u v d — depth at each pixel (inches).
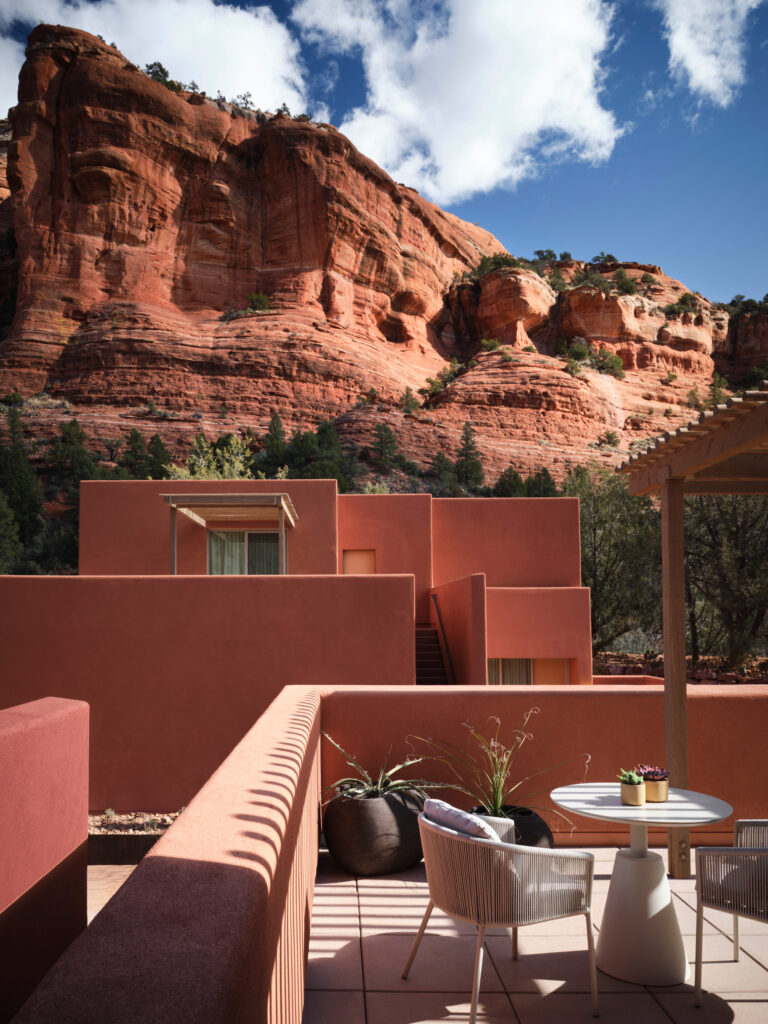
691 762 189.9
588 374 2933.1
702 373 3353.8
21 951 122.4
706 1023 109.2
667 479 175.3
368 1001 115.2
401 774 193.2
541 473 2089.1
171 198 2758.4
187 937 44.1
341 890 163.3
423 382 2972.4
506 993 118.1
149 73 3149.6
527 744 193.0
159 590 341.1
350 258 2923.2
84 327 2549.2
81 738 155.1
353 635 341.1
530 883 109.3
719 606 810.8
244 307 2802.7
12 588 339.3
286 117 3068.4
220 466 1234.6
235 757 108.7
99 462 2066.9
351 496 634.8
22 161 2586.1
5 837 116.6
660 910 123.8
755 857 113.0
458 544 645.9
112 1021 33.9
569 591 522.6
